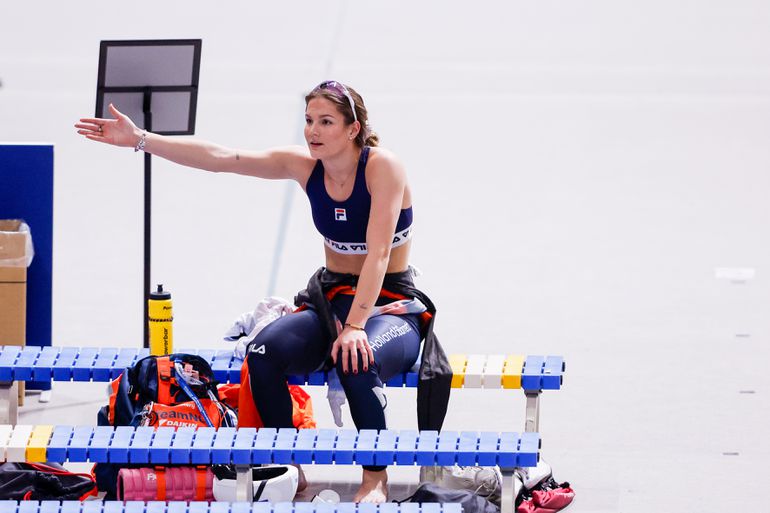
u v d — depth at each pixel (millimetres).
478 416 24562
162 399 20672
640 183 45531
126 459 18625
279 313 22000
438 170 47156
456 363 21172
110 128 21766
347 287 21406
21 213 24828
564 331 29844
